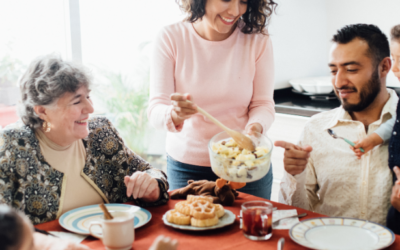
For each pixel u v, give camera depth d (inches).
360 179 55.7
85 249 35.4
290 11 110.8
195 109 47.7
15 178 49.3
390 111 54.5
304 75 122.3
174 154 66.7
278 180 103.4
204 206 44.6
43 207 49.9
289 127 100.3
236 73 63.8
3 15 81.4
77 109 49.6
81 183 54.2
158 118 59.3
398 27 47.7
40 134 51.4
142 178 52.3
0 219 23.2
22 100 49.6
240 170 42.4
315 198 61.8
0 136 49.8
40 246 35.3
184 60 63.8
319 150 59.4
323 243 39.1
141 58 110.0
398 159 48.8
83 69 50.9
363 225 42.2
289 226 44.1
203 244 40.1
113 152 58.2
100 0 99.4
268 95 66.2
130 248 39.6
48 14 86.1
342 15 116.6
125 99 109.3
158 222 46.2
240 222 45.5
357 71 52.6
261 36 65.7
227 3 57.1
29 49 85.3
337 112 59.3
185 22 64.6
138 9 107.3
